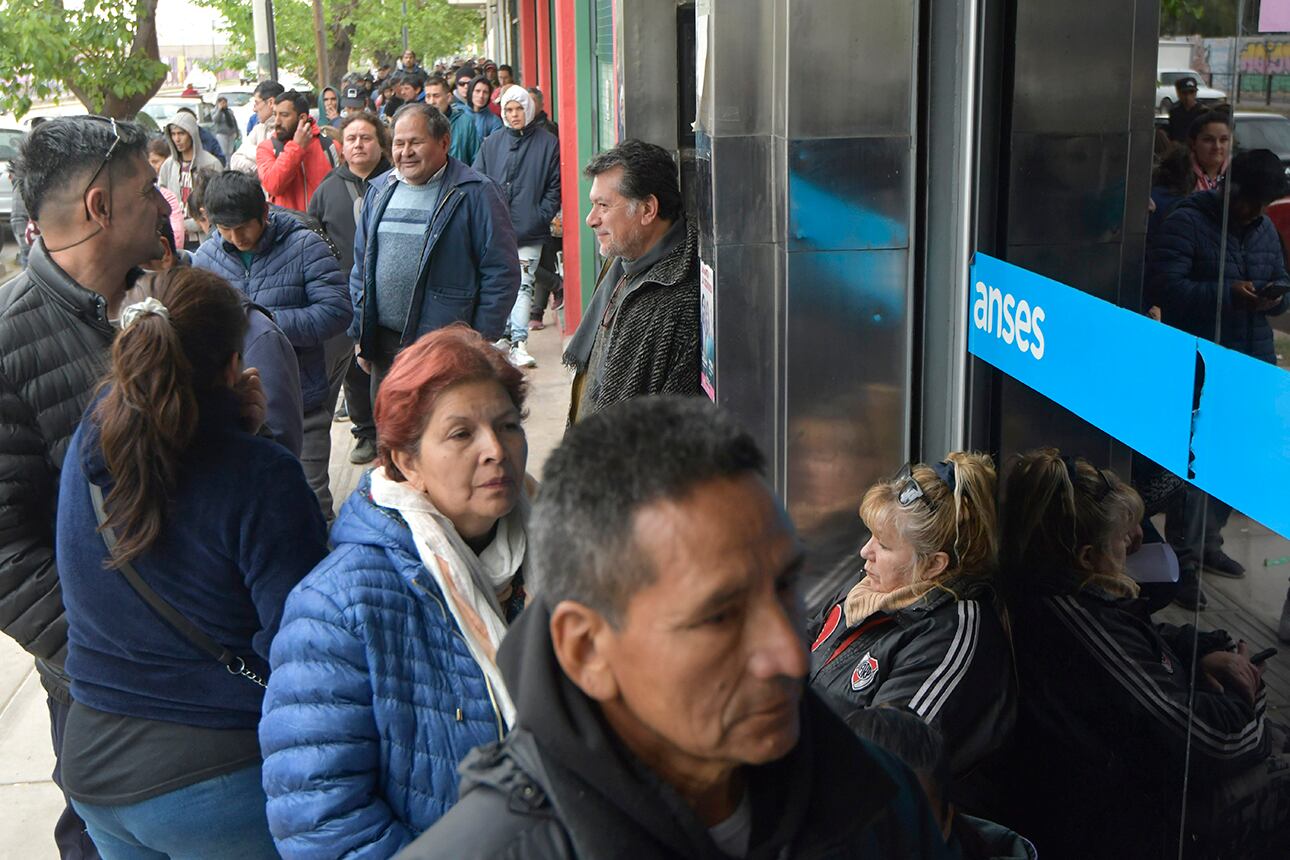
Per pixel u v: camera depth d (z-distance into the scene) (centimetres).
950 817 169
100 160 239
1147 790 218
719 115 337
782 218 334
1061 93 246
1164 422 209
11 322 236
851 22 319
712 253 347
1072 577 237
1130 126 218
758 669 99
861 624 256
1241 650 188
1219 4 187
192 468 204
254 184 463
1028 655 253
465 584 191
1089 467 233
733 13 332
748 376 352
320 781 179
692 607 98
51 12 1407
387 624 186
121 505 200
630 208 378
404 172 503
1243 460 185
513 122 855
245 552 206
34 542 239
